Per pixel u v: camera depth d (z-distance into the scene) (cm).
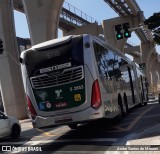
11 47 3550
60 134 1477
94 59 1200
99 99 1181
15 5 5538
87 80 1177
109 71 1439
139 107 2834
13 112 3503
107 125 1593
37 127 1234
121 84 1727
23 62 1252
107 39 7088
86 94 1175
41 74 1220
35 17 3512
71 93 1189
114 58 1656
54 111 1206
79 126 1727
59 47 1204
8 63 3488
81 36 1199
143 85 3123
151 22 3684
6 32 3509
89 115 1172
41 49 1227
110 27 7088
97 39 1338
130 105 2023
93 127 1585
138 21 6800
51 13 3509
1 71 3516
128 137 1133
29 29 3578
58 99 1201
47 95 1214
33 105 1237
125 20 6881
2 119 1538
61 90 1196
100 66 1269
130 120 1681
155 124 1418
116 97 1510
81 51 1188
